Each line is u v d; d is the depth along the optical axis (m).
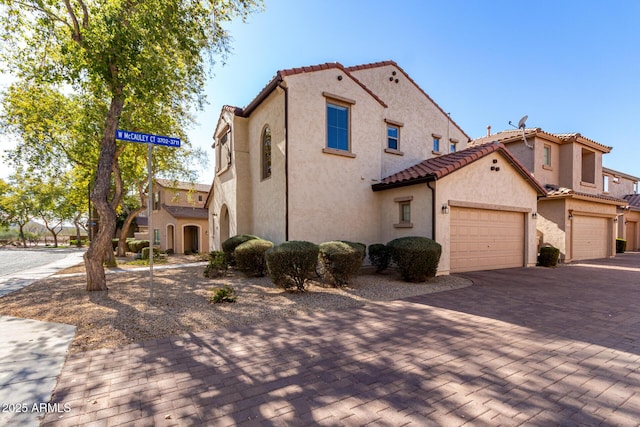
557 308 6.57
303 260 7.79
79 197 22.78
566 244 15.88
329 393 3.22
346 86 11.96
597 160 21.50
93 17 7.88
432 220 10.54
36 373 3.69
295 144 10.76
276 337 4.87
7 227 46.97
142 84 7.75
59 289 8.77
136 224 34.53
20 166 13.59
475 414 2.83
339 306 6.72
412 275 9.25
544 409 2.92
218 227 17.45
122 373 3.69
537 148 18.69
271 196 11.88
